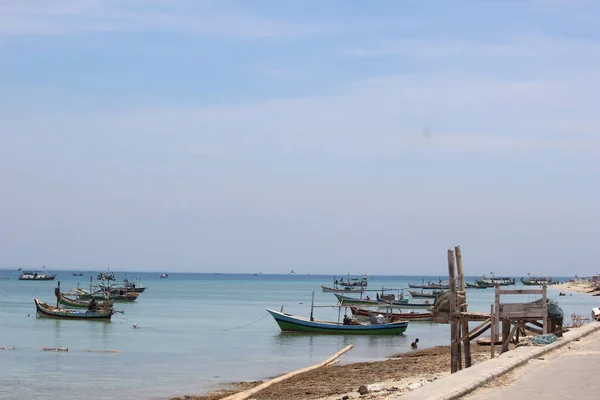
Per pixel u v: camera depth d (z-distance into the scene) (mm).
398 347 54844
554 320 26109
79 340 59844
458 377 16391
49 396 33469
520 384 16281
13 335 63250
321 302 137125
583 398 14484
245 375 40312
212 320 84812
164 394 33656
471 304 129375
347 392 27438
